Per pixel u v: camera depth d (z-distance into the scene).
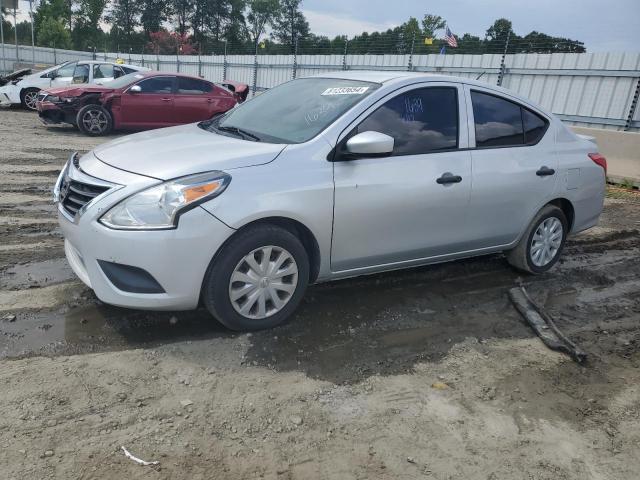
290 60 21.59
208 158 3.50
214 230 3.30
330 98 4.20
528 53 13.50
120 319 3.77
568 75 12.65
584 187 5.28
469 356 3.74
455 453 2.79
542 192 4.91
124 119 12.95
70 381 3.06
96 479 2.40
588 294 5.04
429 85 4.30
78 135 12.70
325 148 3.74
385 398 3.19
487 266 5.50
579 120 12.52
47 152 10.10
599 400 3.37
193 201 3.24
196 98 13.62
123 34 71.00
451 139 4.36
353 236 3.89
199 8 68.62
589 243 6.63
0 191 7.07
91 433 2.68
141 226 3.22
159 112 13.24
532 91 13.48
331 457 2.68
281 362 3.44
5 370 3.11
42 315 3.76
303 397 3.12
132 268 3.29
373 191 3.87
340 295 4.47
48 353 3.31
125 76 13.67
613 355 3.94
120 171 3.46
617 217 8.00
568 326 4.34
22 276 4.38
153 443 2.65
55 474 2.40
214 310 3.50
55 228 5.70
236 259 3.45
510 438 2.95
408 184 4.02
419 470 2.65
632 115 11.53
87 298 4.04
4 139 11.23
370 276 4.91
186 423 2.82
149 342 3.52
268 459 2.63
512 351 3.86
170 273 3.28
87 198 3.46
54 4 69.25
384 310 4.30
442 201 4.23
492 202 4.57
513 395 3.34
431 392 3.29
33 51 35.44
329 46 21.83
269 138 3.95
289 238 3.61
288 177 3.55
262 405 3.02
